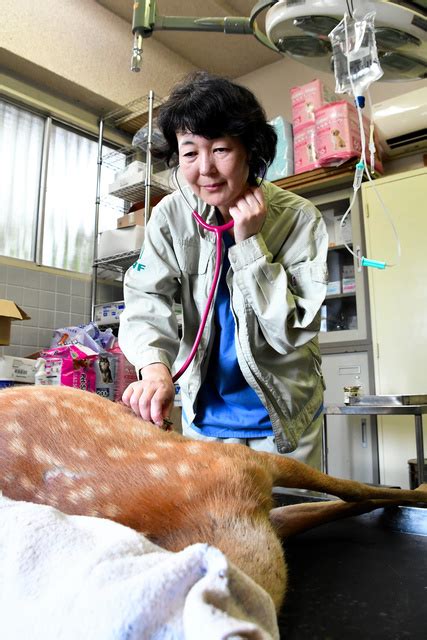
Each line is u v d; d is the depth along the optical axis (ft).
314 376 4.88
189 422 4.86
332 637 1.82
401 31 3.92
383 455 10.39
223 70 15.21
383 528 3.27
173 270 4.71
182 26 4.61
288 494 4.00
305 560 2.67
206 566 1.24
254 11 4.15
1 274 11.21
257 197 4.08
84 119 13.15
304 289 4.39
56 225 12.45
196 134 3.75
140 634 1.10
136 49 4.82
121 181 12.37
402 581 2.35
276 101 14.53
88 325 11.01
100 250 12.46
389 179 10.80
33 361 9.09
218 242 4.22
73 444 2.76
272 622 1.26
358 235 11.16
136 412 3.43
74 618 1.18
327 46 4.37
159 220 4.70
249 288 4.09
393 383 10.39
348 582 2.35
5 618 1.32
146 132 12.17
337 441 10.96
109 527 1.67
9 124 11.88
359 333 10.94
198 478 2.45
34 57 11.53
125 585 1.21
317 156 11.16
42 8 11.73
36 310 11.73
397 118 10.80
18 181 11.85
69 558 1.45
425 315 10.19
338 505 3.49
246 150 3.93
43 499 2.50
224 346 4.62
